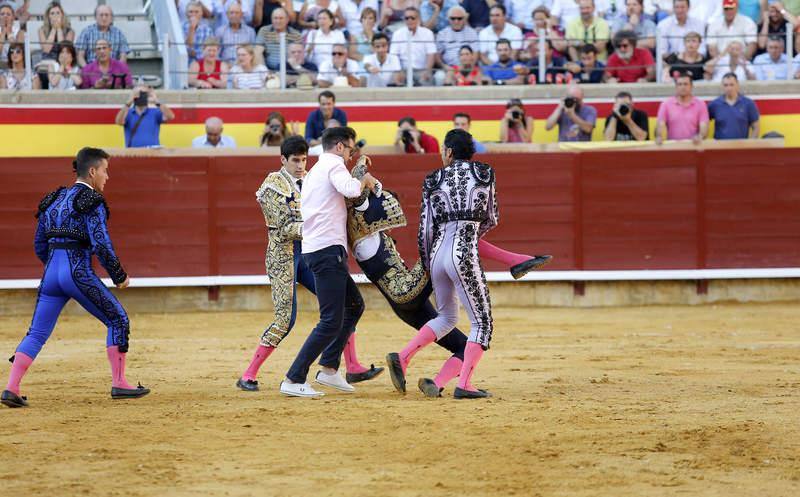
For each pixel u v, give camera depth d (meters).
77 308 34.84
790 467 12.63
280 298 18.66
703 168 36.47
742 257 36.59
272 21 39.59
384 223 17.72
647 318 32.72
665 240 36.41
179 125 38.22
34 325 17.20
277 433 14.74
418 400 17.48
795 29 39.81
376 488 11.83
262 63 39.22
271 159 35.72
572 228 36.19
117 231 35.34
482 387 19.19
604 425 15.08
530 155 36.03
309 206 17.61
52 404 17.48
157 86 40.00
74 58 39.19
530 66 39.00
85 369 22.58
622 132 36.97
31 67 38.94
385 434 14.62
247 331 30.33
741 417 15.68
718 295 36.78
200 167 35.59
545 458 13.15
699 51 39.44
